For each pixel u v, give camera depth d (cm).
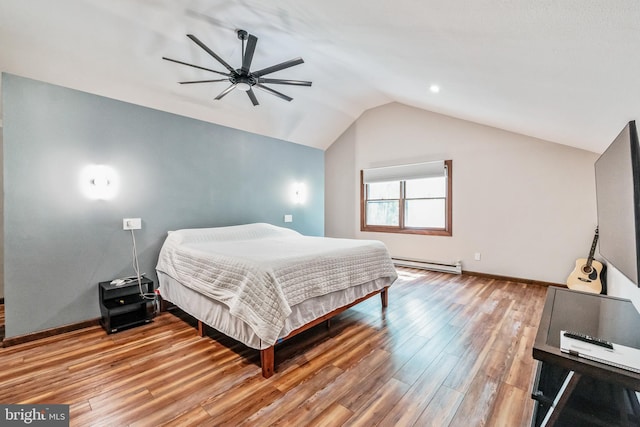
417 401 163
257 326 183
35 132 243
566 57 123
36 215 244
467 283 406
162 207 326
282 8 203
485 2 103
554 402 121
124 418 150
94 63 261
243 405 160
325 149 625
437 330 256
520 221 407
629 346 104
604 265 341
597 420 108
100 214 279
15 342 232
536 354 99
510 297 344
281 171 469
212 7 235
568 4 86
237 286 205
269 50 310
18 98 236
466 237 454
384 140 541
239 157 408
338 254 251
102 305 269
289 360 207
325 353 217
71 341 239
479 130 438
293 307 204
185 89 326
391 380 183
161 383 180
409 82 302
